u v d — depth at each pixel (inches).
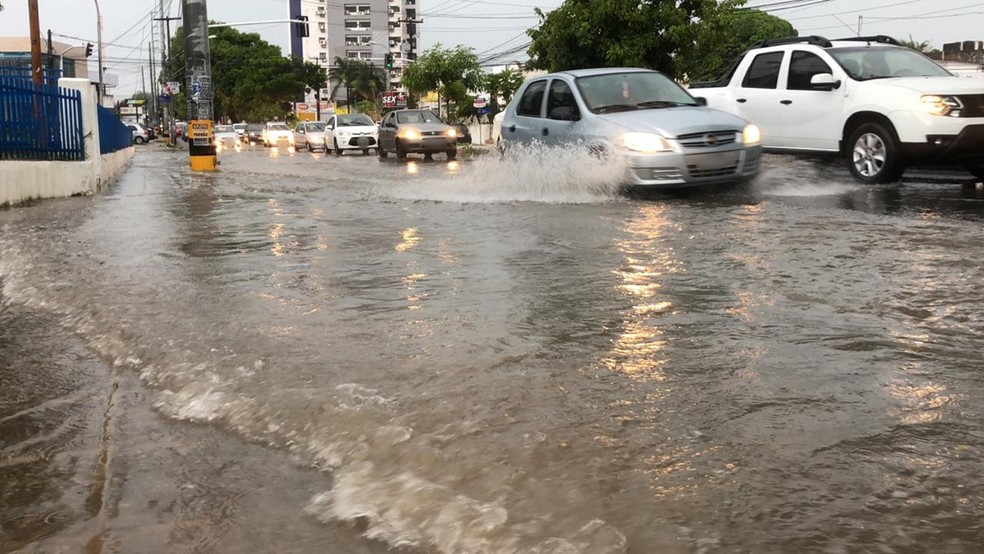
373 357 127.5
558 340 134.9
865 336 134.5
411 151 936.9
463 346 132.1
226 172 706.8
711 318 147.6
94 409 115.2
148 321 158.1
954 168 439.8
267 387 115.5
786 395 107.4
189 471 92.6
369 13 5502.0
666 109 375.9
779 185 389.4
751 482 82.1
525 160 407.2
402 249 231.6
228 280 194.4
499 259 211.3
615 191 358.3
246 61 3742.6
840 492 79.9
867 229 247.3
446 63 1983.3
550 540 71.5
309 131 1449.3
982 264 191.2
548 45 938.1
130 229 302.5
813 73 406.6
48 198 483.5
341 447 95.3
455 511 77.7
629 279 182.7
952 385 110.9
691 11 922.7
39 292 195.2
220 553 74.4
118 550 75.6
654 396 107.4
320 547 74.5
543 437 93.5
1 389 125.6
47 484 90.4
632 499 78.8
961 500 78.1
